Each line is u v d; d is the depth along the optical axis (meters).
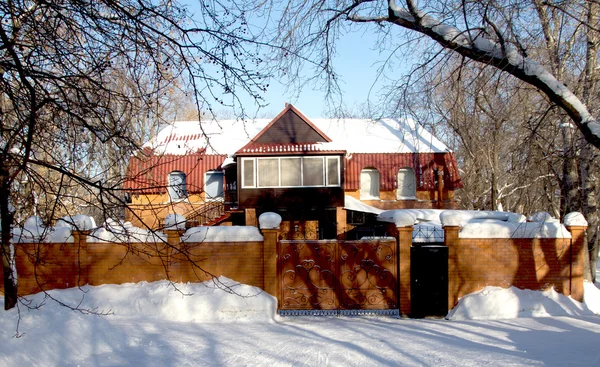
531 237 10.97
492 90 9.84
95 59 6.69
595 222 14.90
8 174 6.31
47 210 7.05
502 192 25.94
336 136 26.67
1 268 10.72
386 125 27.48
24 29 6.64
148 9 6.00
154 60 6.46
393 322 10.30
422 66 8.76
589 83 11.89
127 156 7.02
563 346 7.84
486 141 17.97
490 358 7.09
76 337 7.78
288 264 11.17
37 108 5.70
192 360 7.18
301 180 22.03
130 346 8.07
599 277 18.73
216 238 11.00
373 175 25.41
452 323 10.11
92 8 6.25
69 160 7.05
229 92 6.64
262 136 22.69
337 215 22.25
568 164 13.80
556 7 7.59
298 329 9.52
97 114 6.38
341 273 11.14
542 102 11.05
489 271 10.96
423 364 6.84
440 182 24.61
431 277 10.91
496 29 7.27
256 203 22.00
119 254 10.95
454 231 10.98
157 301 10.32
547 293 10.86
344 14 8.95
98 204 7.14
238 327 9.68
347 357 7.29
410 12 8.12
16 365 6.44
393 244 11.19
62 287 10.86
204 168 25.12
